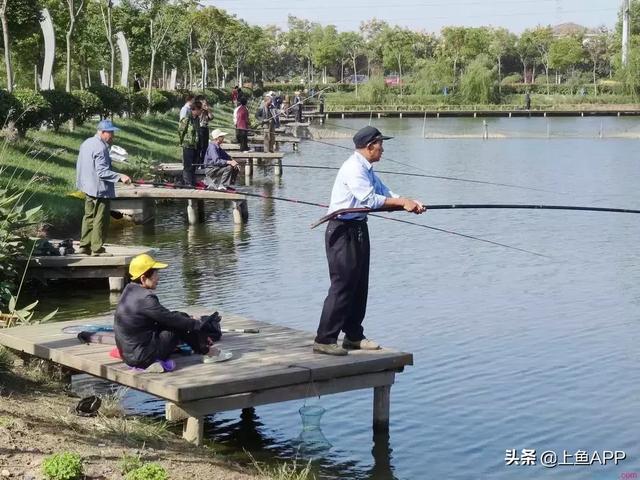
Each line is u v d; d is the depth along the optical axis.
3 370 8.88
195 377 7.72
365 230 8.34
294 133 47.94
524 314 12.69
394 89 90.44
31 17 23.64
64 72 46.88
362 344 8.59
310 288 14.07
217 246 17.47
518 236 18.94
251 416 8.80
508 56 123.00
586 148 43.66
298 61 127.81
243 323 9.66
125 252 13.60
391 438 8.33
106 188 13.21
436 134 53.16
